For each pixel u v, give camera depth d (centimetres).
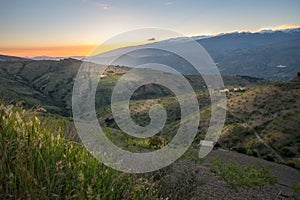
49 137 271
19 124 262
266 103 6084
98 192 236
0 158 211
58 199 205
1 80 11331
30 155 218
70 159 264
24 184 197
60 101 9206
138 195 285
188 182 548
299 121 4831
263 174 834
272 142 4284
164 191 463
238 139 4625
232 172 741
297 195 1052
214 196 684
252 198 830
